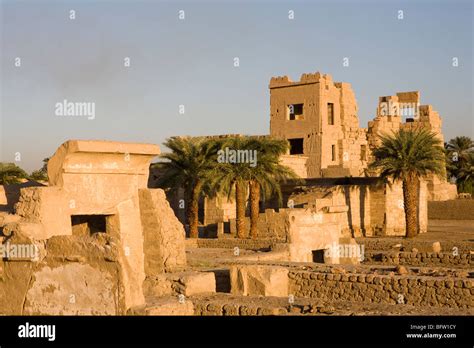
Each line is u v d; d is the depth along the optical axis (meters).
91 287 13.52
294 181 49.44
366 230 49.72
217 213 50.16
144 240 19.64
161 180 41.75
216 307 15.82
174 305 14.09
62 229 16.77
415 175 45.88
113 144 17.88
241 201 42.00
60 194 16.81
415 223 45.84
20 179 53.47
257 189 42.19
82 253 13.62
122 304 13.23
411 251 31.17
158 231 19.53
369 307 16.14
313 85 72.94
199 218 52.31
